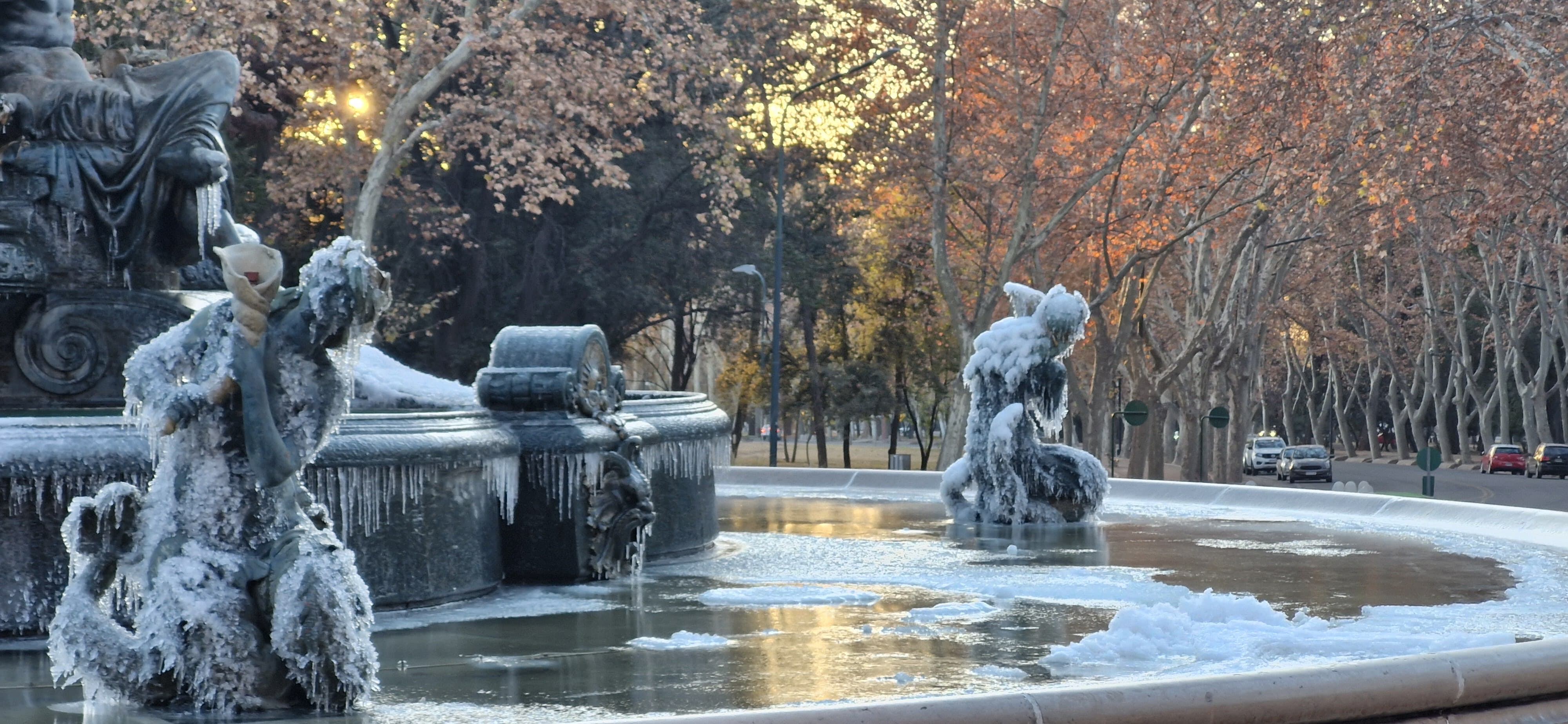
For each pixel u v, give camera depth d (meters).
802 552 10.52
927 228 45.00
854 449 98.38
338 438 7.04
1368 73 26.77
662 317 46.44
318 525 5.29
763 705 5.10
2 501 6.41
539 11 36.56
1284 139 31.38
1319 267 48.12
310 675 4.93
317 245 38.16
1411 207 30.38
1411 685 4.62
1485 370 72.50
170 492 5.06
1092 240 37.56
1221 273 37.59
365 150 33.25
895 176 38.62
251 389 4.97
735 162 38.69
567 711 5.01
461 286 40.31
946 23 34.75
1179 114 37.69
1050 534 12.02
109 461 6.52
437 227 38.62
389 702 5.18
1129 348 44.72
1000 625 7.04
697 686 5.43
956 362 54.91
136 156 9.28
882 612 7.51
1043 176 35.84
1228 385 45.56
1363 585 8.80
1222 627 6.77
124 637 4.98
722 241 44.75
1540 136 30.27
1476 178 34.88
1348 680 4.53
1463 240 36.00
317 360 5.14
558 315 41.22
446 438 7.63
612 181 32.66
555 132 32.75
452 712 5.00
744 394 57.50
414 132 31.89
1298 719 4.43
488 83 35.16
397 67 31.34
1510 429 64.44
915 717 3.98
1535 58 27.17
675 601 7.89
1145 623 6.48
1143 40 34.50
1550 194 33.03
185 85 9.48
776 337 42.56
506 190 39.59
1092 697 4.18
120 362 9.12
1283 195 34.06
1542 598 8.16
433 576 7.53
